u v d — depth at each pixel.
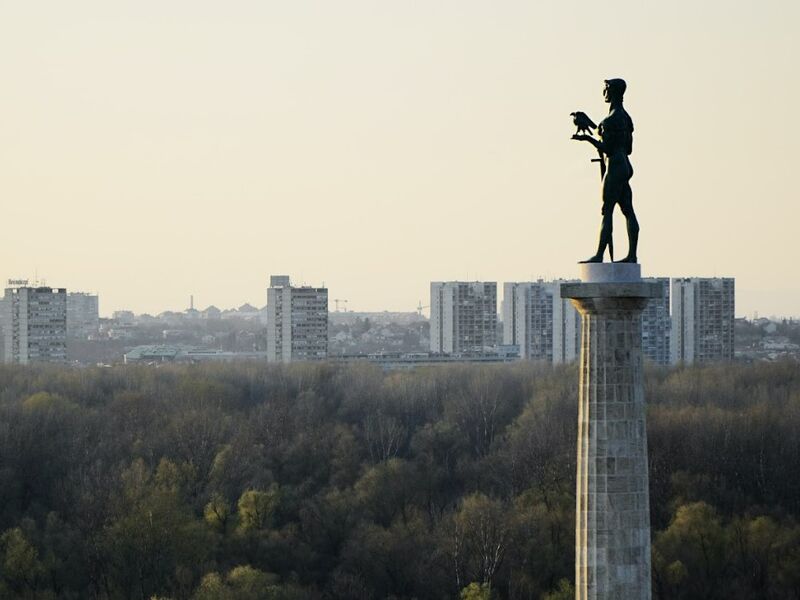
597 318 64.19
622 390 63.75
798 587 158.38
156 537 161.88
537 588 160.00
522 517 171.00
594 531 63.62
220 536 172.62
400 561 166.62
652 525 179.38
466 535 166.62
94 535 167.75
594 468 63.78
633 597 63.34
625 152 65.38
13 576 158.88
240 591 149.50
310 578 168.38
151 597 151.75
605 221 64.94
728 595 159.12
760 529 166.38
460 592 157.75
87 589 160.50
